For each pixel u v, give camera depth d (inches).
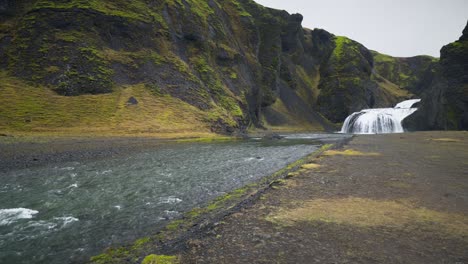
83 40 3127.5
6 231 517.3
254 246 363.9
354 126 5167.3
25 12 3243.1
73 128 2269.9
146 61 3420.3
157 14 3956.7
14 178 940.6
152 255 350.0
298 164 1132.5
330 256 331.0
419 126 4340.6
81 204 674.2
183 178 953.5
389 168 909.2
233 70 4687.5
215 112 3410.4
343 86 6382.9
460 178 754.8
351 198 571.8
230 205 617.3
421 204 528.1
